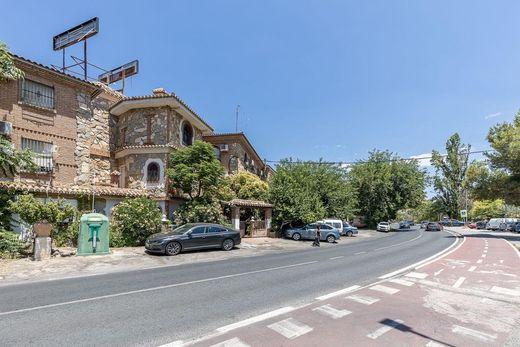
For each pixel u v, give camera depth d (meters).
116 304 7.20
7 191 15.23
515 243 24.50
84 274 11.04
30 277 10.45
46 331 5.53
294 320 6.11
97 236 15.12
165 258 15.00
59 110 19.30
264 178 45.22
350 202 39.28
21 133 17.45
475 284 9.46
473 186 36.41
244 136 33.53
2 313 6.51
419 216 96.31
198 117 25.95
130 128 23.98
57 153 19.02
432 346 5.02
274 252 18.34
